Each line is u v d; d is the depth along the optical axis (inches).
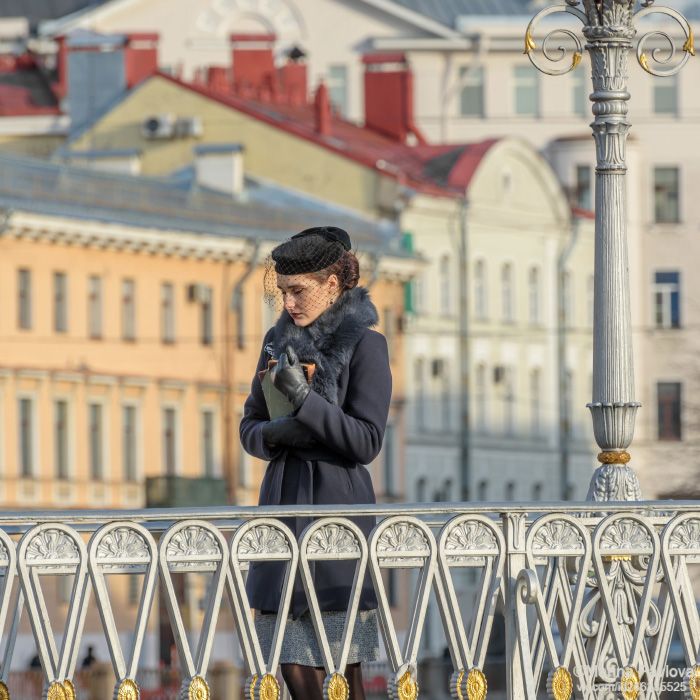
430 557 653.9
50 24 7091.5
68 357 4694.9
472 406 6043.3
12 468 4554.6
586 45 792.9
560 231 6437.0
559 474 6441.9
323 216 5556.1
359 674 677.9
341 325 676.7
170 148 5930.1
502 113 7234.3
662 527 690.2
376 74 6501.0
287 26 7332.7
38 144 6368.1
